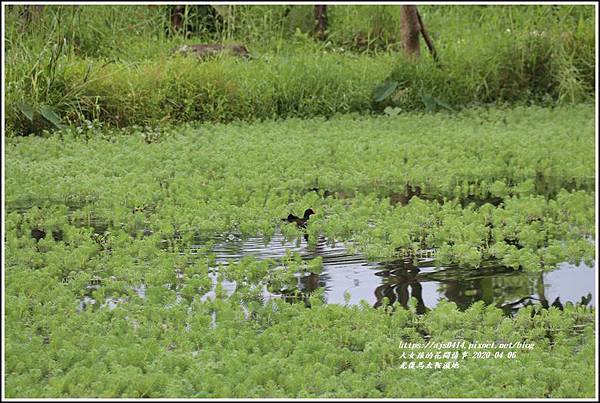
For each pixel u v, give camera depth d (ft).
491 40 77.71
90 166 52.39
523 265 36.96
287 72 71.77
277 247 39.55
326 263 37.32
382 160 54.24
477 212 44.70
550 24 79.10
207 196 47.11
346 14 92.53
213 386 25.44
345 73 73.00
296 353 27.37
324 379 26.11
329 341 28.94
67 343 28.07
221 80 68.49
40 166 52.95
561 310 32.45
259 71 71.77
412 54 76.33
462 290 34.37
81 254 36.60
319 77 71.87
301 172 51.49
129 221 42.63
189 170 52.34
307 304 32.78
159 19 86.28
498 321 31.17
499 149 57.26
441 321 30.86
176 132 62.75
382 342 28.63
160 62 69.87
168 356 26.99
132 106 65.57
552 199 47.62
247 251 38.96
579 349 29.22
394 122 66.08
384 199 44.93
